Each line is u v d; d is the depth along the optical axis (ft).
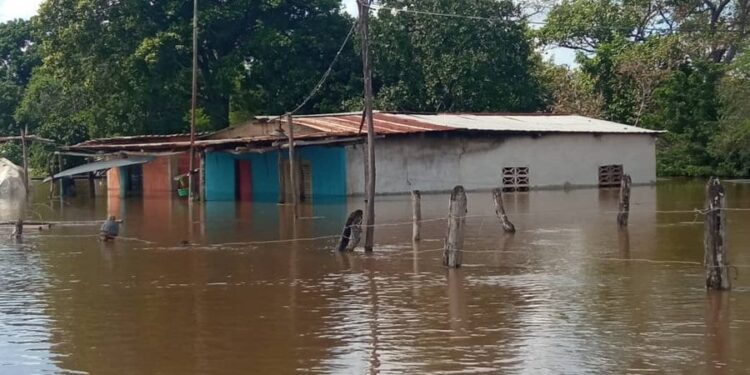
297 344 32.01
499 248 57.00
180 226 77.82
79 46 144.97
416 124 116.47
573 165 127.13
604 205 91.76
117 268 52.13
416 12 136.36
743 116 142.41
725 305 37.04
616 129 132.46
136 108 151.23
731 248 54.75
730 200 97.30
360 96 155.22
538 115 140.97
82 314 38.29
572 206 91.04
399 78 156.25
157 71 145.48
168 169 136.56
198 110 158.30
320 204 100.48
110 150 134.92
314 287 43.62
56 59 148.66
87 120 166.91
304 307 38.60
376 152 111.04
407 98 153.58
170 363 29.91
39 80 220.64
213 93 155.63
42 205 116.67
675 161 158.40
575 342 31.30
